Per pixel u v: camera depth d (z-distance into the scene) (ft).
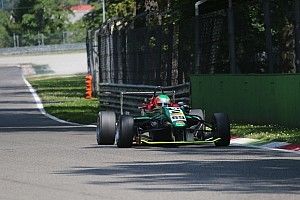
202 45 256.11
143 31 304.91
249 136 192.34
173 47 275.80
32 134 235.61
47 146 187.32
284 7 235.20
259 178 120.37
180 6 294.66
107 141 182.91
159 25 288.51
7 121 311.27
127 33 328.08
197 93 254.27
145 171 132.57
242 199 102.17
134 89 290.35
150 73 298.56
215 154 157.48
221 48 246.47
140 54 310.45
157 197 105.40
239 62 247.70
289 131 197.16
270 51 221.25
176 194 107.45
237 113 234.17
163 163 143.64
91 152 167.63
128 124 173.17
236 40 246.06
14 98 501.97
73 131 245.65
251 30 243.81
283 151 161.48
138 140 172.96
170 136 174.09
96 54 457.68
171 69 277.03
